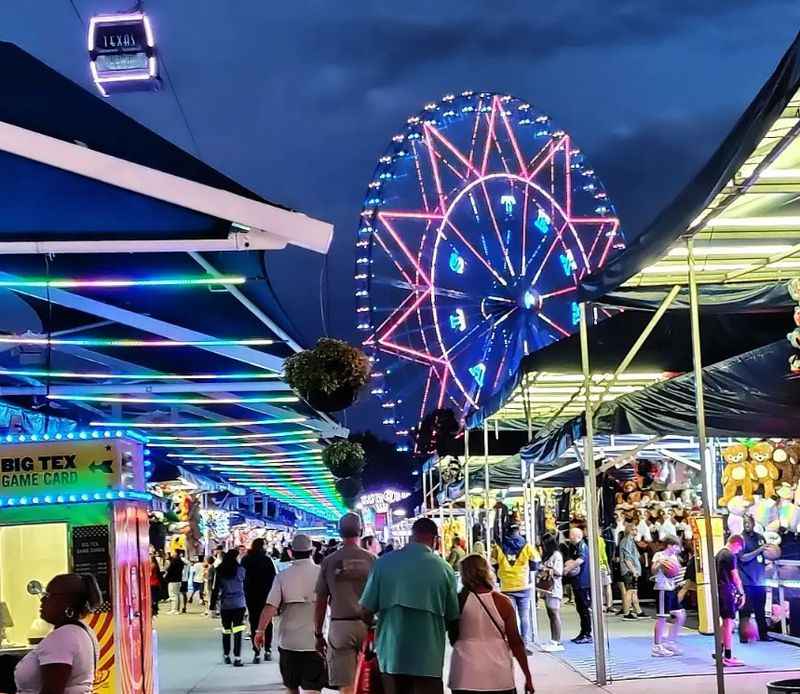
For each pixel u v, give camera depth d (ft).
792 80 16.70
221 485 96.37
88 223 17.90
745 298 35.45
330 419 55.47
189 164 18.17
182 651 55.62
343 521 27.89
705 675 37.06
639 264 29.30
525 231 115.03
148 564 28.84
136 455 27.91
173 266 29.50
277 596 29.99
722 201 23.54
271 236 18.12
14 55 17.78
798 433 33.47
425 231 113.29
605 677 36.17
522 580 49.85
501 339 113.50
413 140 114.52
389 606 21.67
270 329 36.50
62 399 49.34
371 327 113.50
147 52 25.02
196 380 47.57
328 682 27.76
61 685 15.39
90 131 17.35
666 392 36.01
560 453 44.32
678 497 65.51
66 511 25.90
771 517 44.91
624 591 61.93
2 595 25.64
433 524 22.47
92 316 38.63
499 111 117.39
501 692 20.99
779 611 45.91
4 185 16.75
